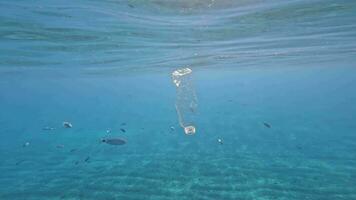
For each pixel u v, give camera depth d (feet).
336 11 42.37
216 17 44.14
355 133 68.90
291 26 49.39
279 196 32.63
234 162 45.39
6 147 70.33
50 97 206.49
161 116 127.54
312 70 123.03
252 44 60.85
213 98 234.99
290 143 58.49
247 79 161.38
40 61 68.74
